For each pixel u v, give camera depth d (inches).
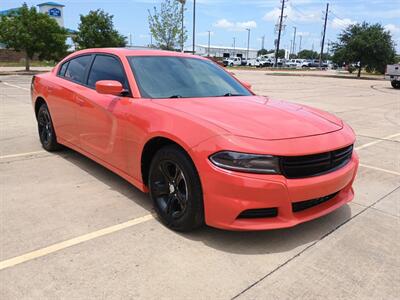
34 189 161.3
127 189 163.8
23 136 260.5
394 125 366.6
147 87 148.7
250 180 106.7
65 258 109.7
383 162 227.8
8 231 124.2
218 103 140.2
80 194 157.1
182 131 118.6
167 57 170.4
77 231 125.8
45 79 214.1
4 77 833.5
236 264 110.1
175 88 152.7
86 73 181.9
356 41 1523.1
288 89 785.6
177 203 128.2
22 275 101.2
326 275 106.3
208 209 113.8
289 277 104.8
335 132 129.0
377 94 743.7
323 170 118.9
